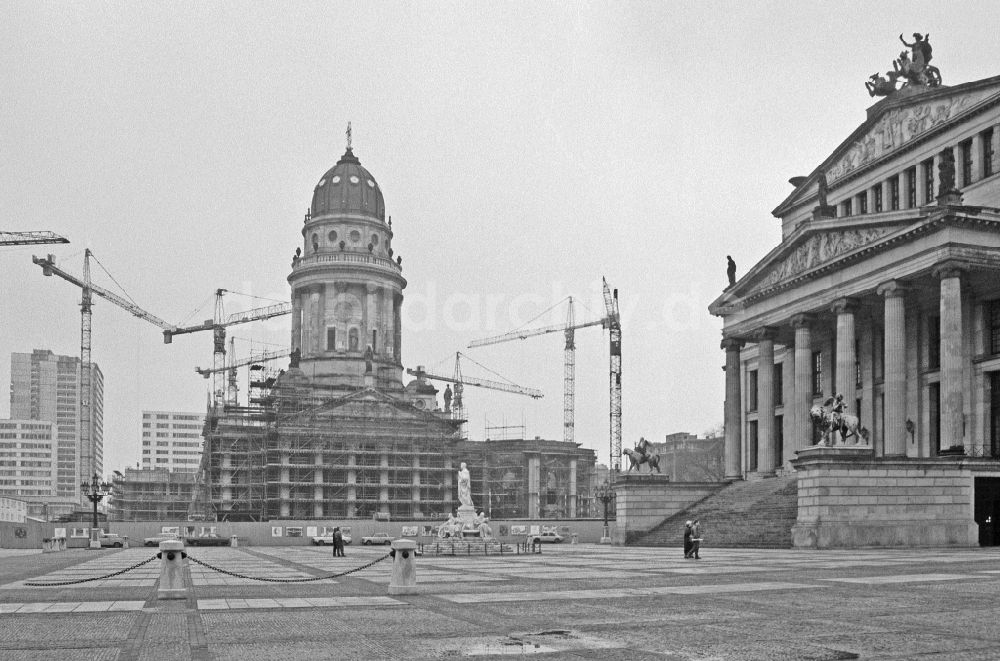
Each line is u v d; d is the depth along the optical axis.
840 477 67.75
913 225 77.06
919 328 88.62
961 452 72.44
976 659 18.67
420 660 19.25
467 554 70.94
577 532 128.12
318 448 194.62
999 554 56.94
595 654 19.78
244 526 123.50
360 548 103.75
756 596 30.91
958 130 87.12
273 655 19.97
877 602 28.58
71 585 39.59
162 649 20.91
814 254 90.06
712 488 98.50
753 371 121.25
